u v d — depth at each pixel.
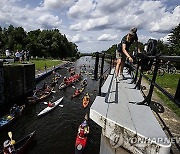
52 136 19.19
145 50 4.60
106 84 5.75
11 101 26.08
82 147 16.06
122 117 2.72
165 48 56.28
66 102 29.70
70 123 22.41
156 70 3.20
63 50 120.81
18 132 19.52
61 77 51.00
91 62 114.50
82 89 36.72
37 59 85.31
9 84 25.38
